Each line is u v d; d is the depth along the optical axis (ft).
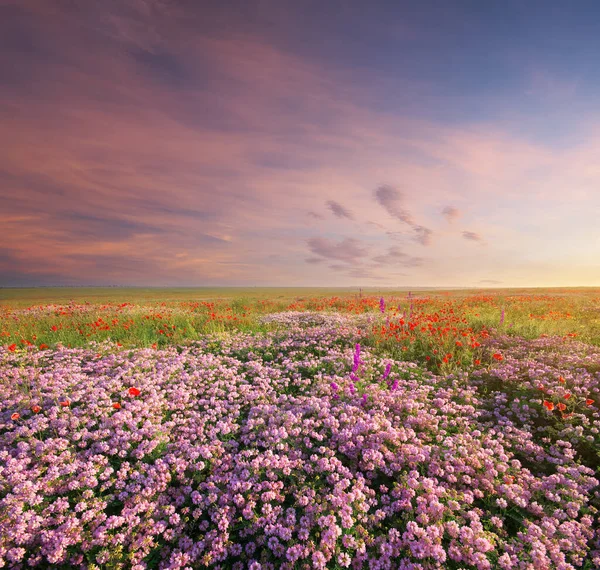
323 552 11.69
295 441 17.51
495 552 11.85
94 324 47.24
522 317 53.78
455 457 16.30
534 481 15.38
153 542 12.76
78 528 12.53
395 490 14.44
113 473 15.87
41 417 18.86
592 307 66.54
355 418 19.12
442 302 81.41
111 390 23.04
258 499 14.40
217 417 21.02
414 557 11.88
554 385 23.50
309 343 37.93
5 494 13.89
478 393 25.25
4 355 31.09
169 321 52.70
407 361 32.55
